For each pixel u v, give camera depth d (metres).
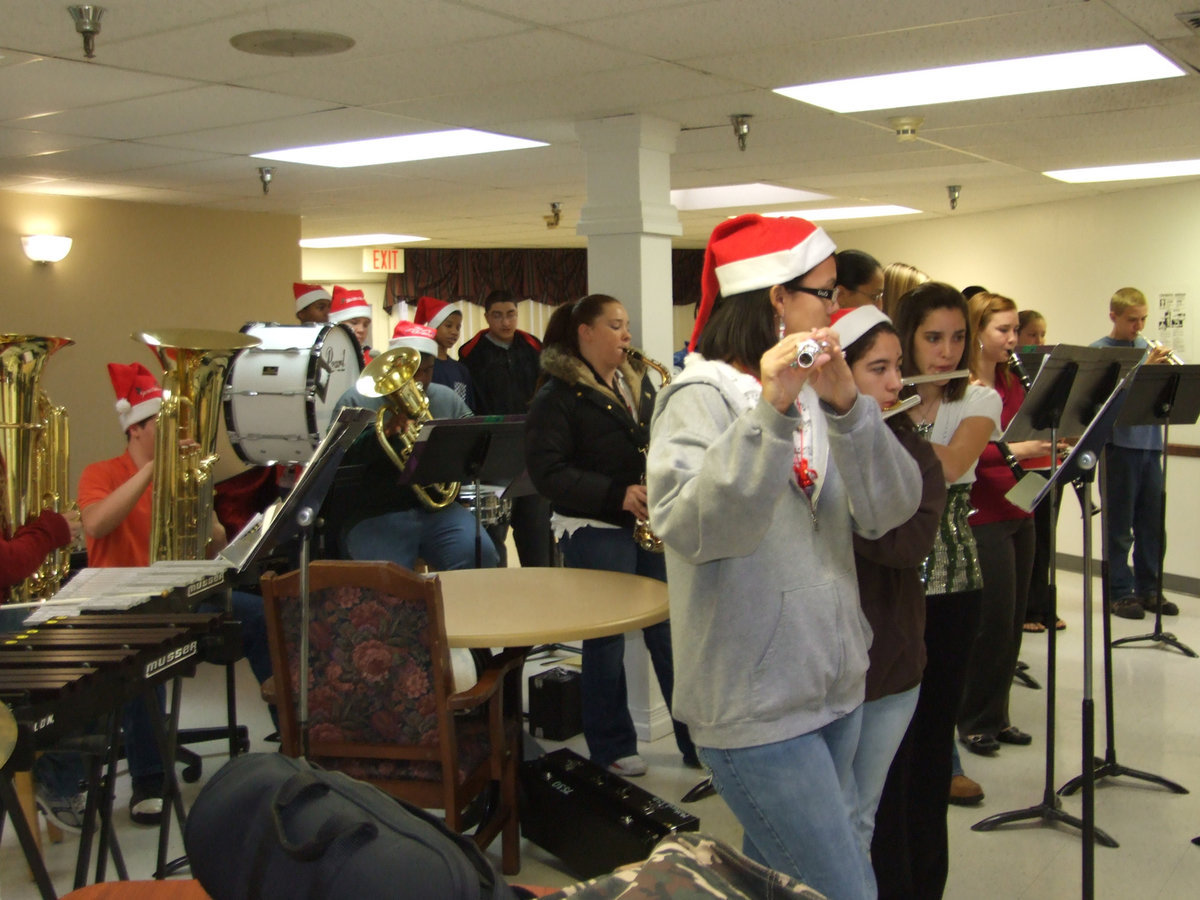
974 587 2.12
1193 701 3.88
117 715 2.10
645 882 0.93
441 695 2.20
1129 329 5.10
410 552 3.66
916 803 2.12
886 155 4.75
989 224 7.15
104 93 3.35
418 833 0.95
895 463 1.48
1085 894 2.23
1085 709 2.22
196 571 2.33
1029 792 3.11
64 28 2.62
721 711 1.46
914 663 1.71
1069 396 2.87
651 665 3.52
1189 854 2.73
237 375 4.54
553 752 2.75
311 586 2.19
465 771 2.32
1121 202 6.16
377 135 4.11
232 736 2.94
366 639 2.21
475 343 5.71
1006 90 3.43
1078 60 3.09
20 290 5.71
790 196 6.30
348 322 5.71
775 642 1.45
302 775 1.01
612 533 3.09
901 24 2.65
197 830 1.03
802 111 3.71
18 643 1.85
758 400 1.33
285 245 6.93
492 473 3.38
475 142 4.33
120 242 6.11
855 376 1.75
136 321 6.20
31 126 3.88
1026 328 5.04
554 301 10.30
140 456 3.27
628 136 3.70
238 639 2.09
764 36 2.75
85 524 3.11
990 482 3.10
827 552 1.51
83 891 1.36
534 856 2.72
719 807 2.99
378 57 2.91
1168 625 4.93
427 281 9.83
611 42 2.79
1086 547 2.22
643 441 3.01
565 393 3.00
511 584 2.86
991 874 2.63
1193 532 5.58
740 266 1.55
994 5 2.50
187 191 5.71
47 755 2.69
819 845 1.46
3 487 2.47
